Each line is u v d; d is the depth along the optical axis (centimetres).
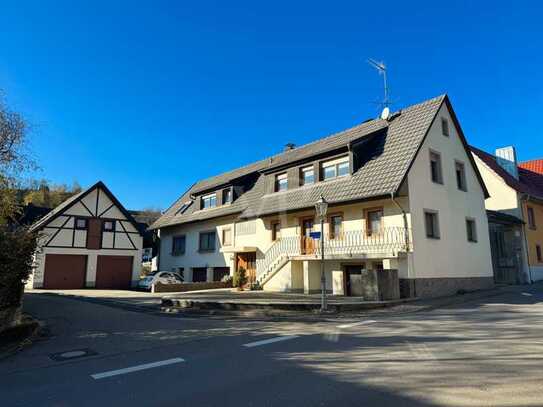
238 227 2609
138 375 597
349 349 733
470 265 1962
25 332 928
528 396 464
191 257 3072
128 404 475
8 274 939
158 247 3541
